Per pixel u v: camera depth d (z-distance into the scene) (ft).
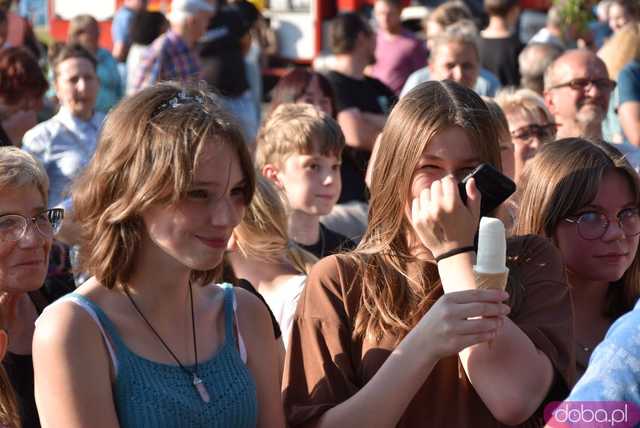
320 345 10.91
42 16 63.62
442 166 10.80
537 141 21.22
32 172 13.17
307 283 11.37
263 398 10.66
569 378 10.57
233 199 10.02
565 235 13.02
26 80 26.66
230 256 16.46
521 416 10.08
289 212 18.98
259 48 55.88
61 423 9.48
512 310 10.79
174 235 9.66
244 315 10.79
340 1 57.21
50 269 14.64
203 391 10.03
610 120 29.27
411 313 10.84
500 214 11.45
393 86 42.06
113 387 9.81
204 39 41.06
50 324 9.70
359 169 25.63
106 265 9.89
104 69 42.29
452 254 10.25
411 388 9.96
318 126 18.93
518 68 38.11
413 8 53.62
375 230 11.32
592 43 42.29
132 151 9.70
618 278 13.07
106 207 9.89
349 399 10.27
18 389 12.88
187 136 9.54
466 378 10.65
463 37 28.96
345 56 31.55
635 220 13.03
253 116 42.50
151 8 54.65
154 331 10.08
